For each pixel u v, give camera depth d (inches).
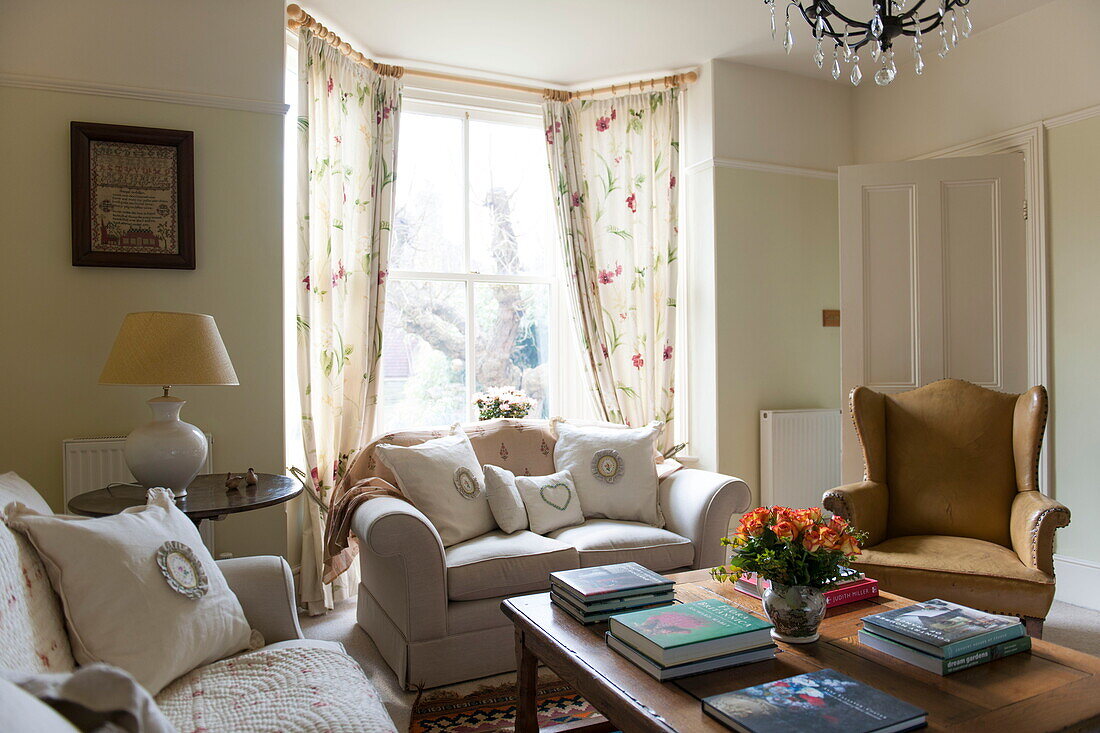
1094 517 125.8
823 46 146.3
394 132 142.1
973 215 139.8
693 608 67.1
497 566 97.5
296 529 129.3
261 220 118.0
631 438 126.0
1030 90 134.0
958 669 58.4
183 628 59.4
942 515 111.2
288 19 124.3
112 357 88.2
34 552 57.2
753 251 157.9
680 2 126.6
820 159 165.9
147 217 110.3
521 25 133.6
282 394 119.0
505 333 159.3
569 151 157.8
